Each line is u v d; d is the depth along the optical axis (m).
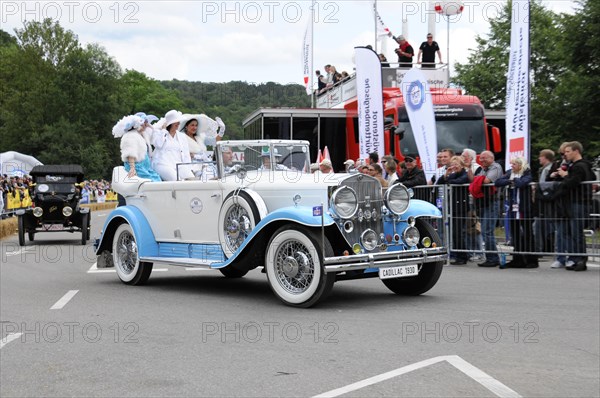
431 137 16.44
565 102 32.50
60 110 81.88
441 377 4.99
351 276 8.49
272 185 8.67
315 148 19.95
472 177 12.64
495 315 7.43
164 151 10.91
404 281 9.07
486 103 46.00
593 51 30.88
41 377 5.16
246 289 9.77
